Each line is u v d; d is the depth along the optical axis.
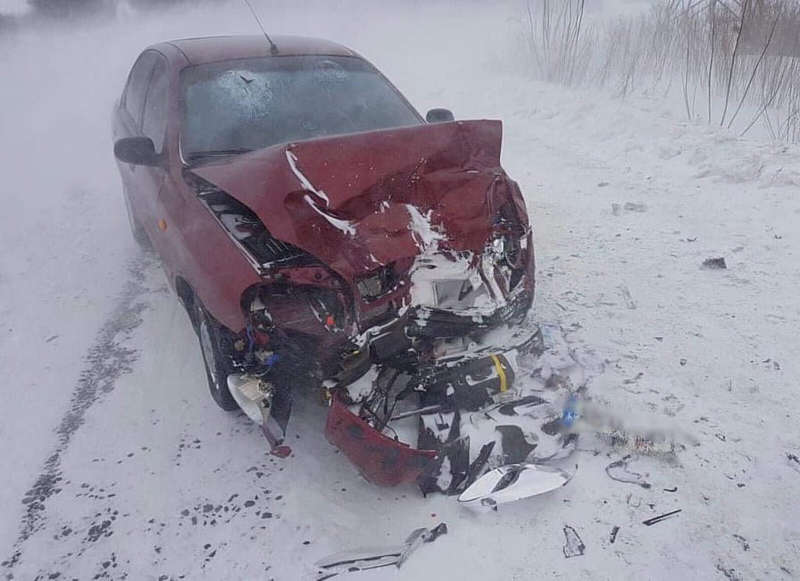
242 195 3.03
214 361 3.30
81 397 3.74
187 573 2.60
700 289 4.31
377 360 2.81
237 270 2.85
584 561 2.50
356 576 2.50
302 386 2.92
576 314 4.13
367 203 2.96
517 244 3.30
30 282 5.18
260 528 2.77
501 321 3.05
